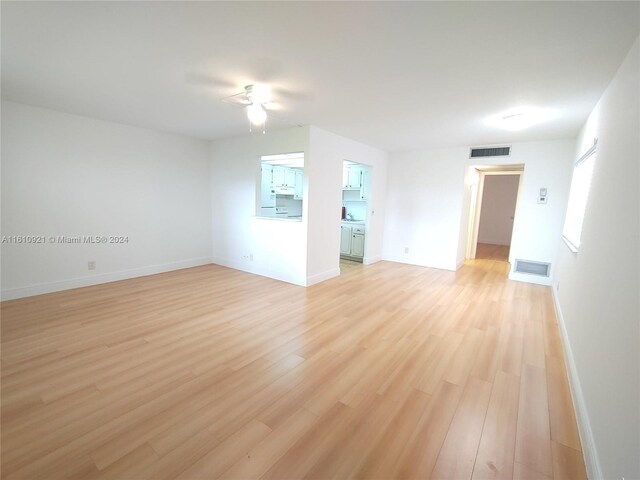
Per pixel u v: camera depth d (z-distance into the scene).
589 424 1.62
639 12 1.53
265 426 1.74
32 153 3.55
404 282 4.77
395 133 4.39
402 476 1.45
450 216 5.58
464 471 1.48
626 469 1.12
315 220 4.43
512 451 1.61
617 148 1.91
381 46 1.96
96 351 2.50
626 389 1.23
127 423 1.73
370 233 5.95
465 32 1.78
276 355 2.51
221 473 1.44
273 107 3.23
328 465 1.50
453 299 3.99
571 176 4.32
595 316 1.87
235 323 3.11
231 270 5.28
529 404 1.97
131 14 1.68
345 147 4.83
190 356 2.46
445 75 2.37
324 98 2.93
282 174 6.66
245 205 5.08
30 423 1.71
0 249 3.43
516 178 8.66
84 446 1.57
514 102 2.92
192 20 1.73
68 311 3.29
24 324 2.95
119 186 4.37
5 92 3.00
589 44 1.85
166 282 4.50
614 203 1.81
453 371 2.33
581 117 3.29
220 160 5.38
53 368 2.25
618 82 2.08
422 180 5.83
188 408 1.87
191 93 2.93
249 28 1.79
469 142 4.95
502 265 6.14
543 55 2.01
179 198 5.15
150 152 4.67
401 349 2.65
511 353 2.62
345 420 1.80
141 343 2.65
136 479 1.40
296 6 1.58
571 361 2.31
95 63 2.30
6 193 3.42
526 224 4.87
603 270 1.85
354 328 3.06
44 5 1.59
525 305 3.80
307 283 4.45
